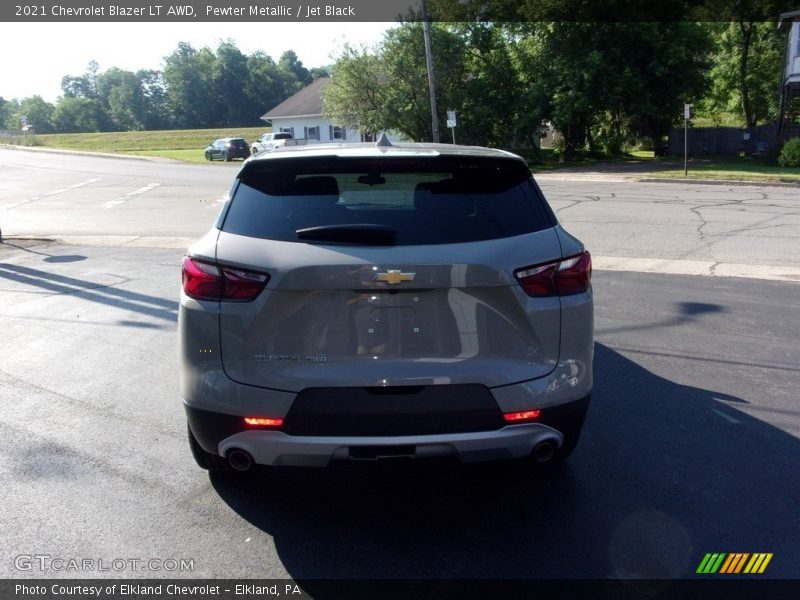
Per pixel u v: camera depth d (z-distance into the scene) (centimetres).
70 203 1995
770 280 873
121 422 466
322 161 335
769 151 3216
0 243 1231
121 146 6694
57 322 711
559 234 333
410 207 324
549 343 319
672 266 966
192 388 317
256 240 313
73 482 385
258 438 311
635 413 482
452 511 359
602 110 3353
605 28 3159
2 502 363
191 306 314
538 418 319
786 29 3291
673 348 619
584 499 370
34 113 13412
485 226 320
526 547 326
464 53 3488
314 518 352
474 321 310
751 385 532
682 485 383
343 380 304
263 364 308
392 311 306
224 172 3188
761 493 374
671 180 2427
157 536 334
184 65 12900
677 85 3238
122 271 962
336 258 301
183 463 409
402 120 3538
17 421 468
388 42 3481
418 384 307
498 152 365
